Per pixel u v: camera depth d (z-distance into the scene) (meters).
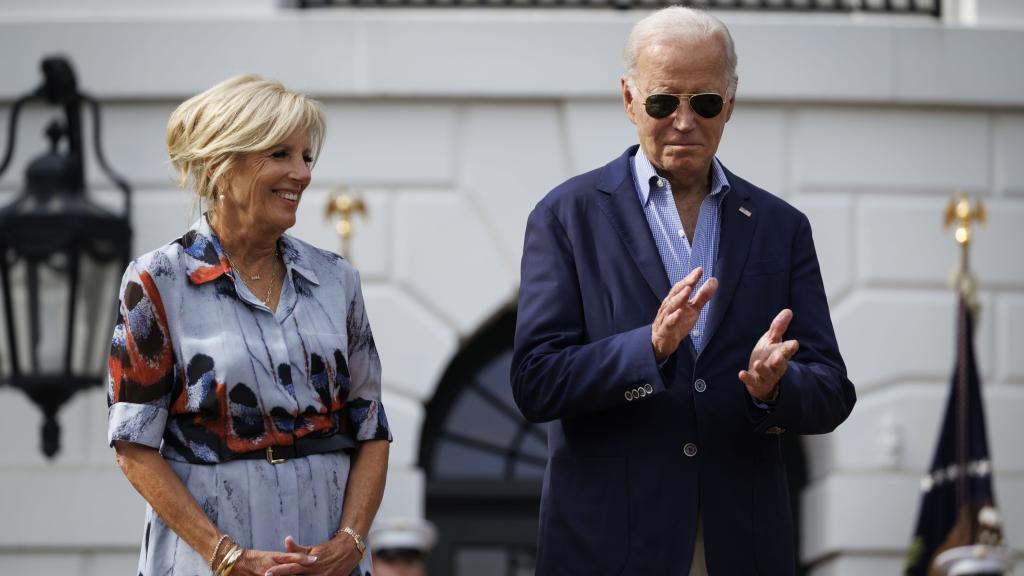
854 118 22.64
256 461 10.55
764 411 11.03
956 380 21.14
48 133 20.77
